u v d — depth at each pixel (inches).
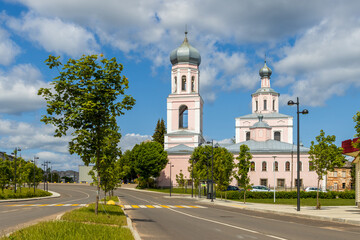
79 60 703.1
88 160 730.8
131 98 722.8
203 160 3085.6
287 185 3088.1
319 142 1268.5
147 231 614.9
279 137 3602.4
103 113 708.7
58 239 389.4
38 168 2608.3
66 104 689.6
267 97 3762.3
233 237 551.5
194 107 3565.5
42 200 1908.2
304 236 568.4
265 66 3843.5
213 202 1752.0
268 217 951.6
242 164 1705.2
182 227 680.4
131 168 4047.7
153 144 3476.9
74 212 743.7
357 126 982.4
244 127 3676.2
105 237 429.1
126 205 1485.0
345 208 1283.2
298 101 1176.2
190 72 3604.8
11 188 2600.9
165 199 2096.5
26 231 432.1
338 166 1268.5
